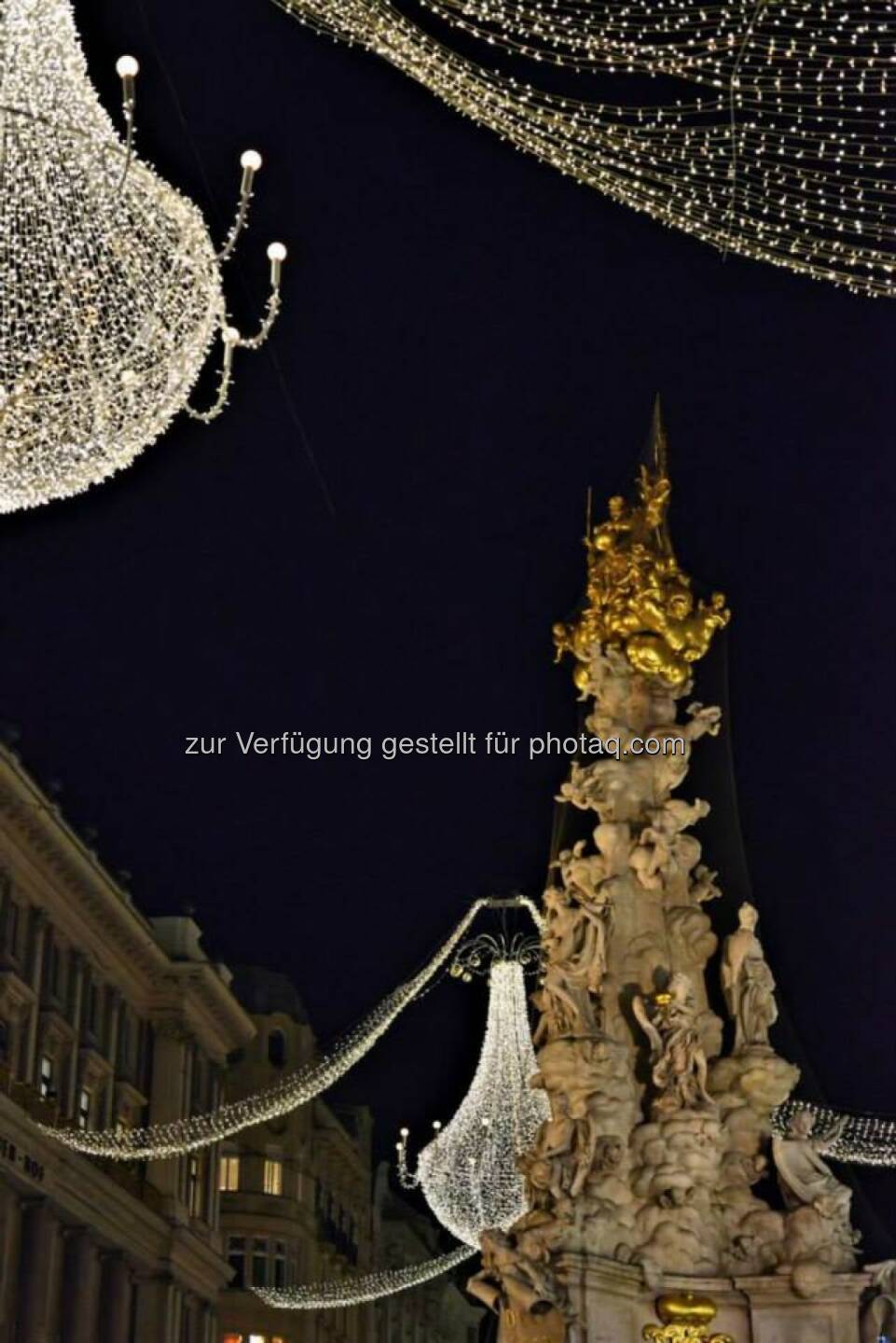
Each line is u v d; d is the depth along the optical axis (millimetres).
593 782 15984
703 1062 14734
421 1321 71750
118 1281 45656
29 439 8797
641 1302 13930
